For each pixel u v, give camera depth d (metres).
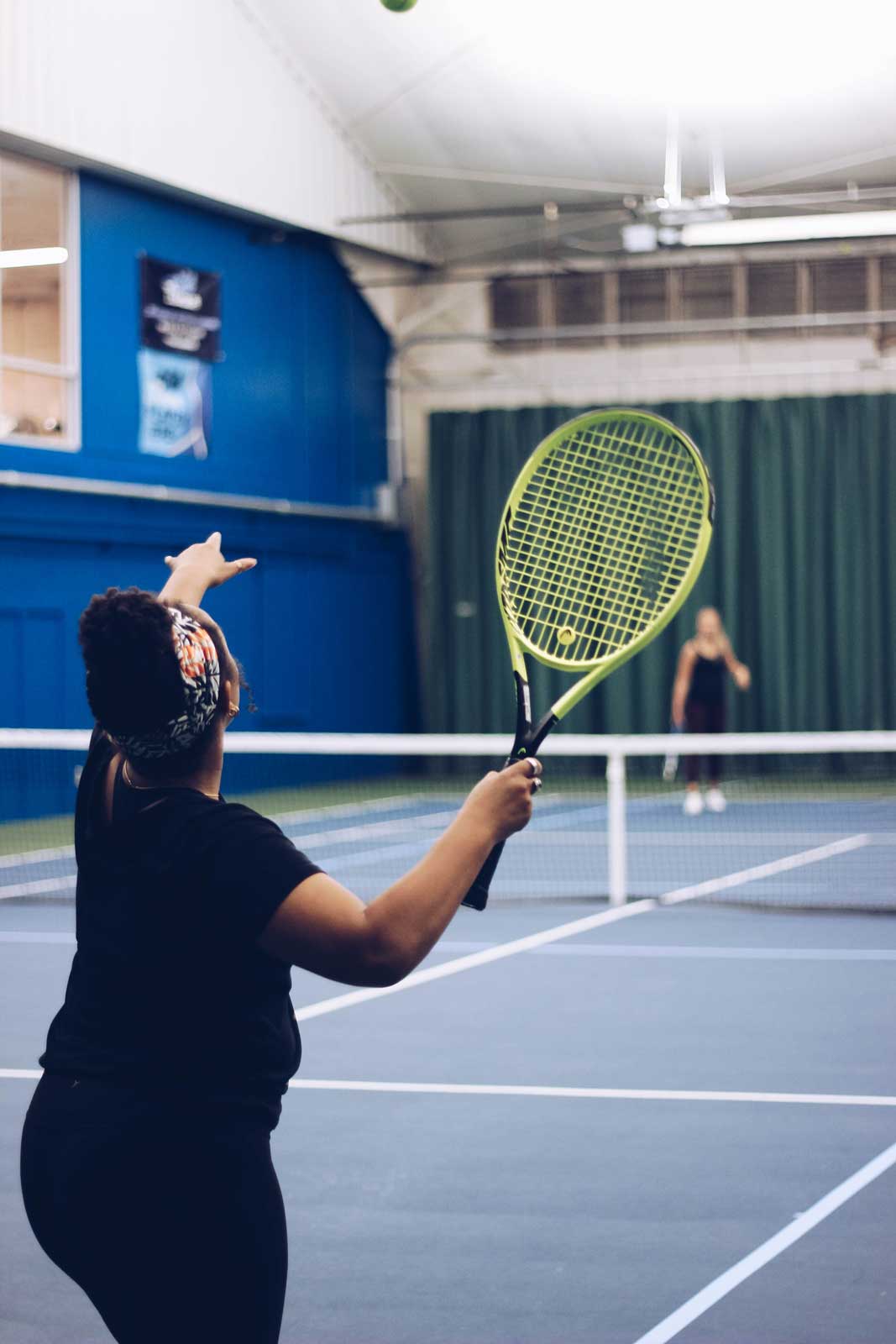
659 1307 3.31
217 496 15.11
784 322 17.47
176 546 14.91
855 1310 3.28
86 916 1.82
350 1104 4.90
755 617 17.61
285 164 15.46
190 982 1.73
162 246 14.61
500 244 17.62
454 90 15.34
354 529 17.64
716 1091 5.00
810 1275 3.48
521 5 14.12
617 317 17.92
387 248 17.06
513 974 6.95
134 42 13.67
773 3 13.73
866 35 13.91
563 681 18.03
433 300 18.42
